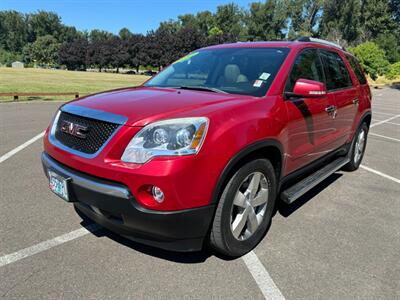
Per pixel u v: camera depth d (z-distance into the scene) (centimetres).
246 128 296
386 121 1454
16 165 578
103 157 275
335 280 298
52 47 13300
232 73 388
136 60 10238
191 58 459
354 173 613
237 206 314
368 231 389
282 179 369
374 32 8231
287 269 312
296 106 363
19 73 5769
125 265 308
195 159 262
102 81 4297
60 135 324
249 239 331
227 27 10819
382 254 342
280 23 8638
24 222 379
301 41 434
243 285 288
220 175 277
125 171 263
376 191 521
